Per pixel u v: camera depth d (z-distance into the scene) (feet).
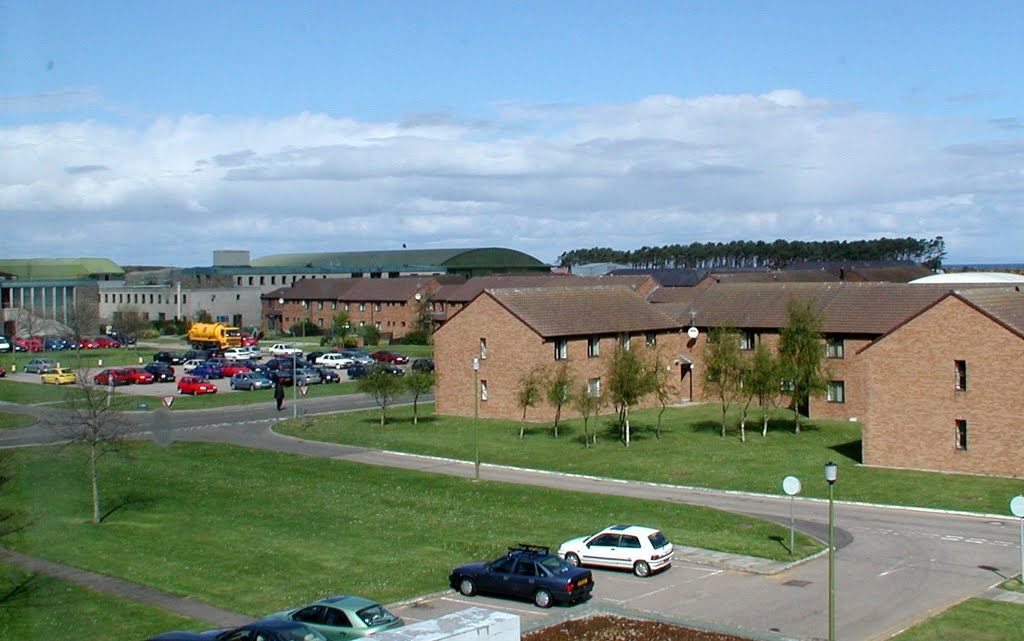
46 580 118.11
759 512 153.79
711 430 230.07
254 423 247.70
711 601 111.45
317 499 163.43
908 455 183.73
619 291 274.77
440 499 163.53
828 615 103.96
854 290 258.16
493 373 252.62
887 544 134.72
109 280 631.97
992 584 116.47
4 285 459.32
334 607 93.15
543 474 185.26
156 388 322.34
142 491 167.02
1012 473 172.76
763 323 264.72
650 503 158.92
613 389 214.69
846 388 244.22
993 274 340.80
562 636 96.07
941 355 179.73
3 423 228.02
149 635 99.55
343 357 383.04
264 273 627.87
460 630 72.13
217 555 130.11
